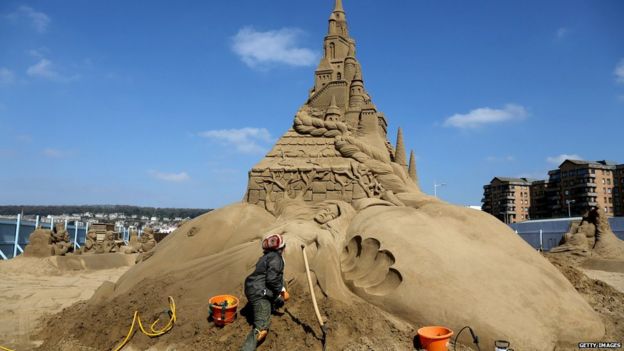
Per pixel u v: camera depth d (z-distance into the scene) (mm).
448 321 4586
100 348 4734
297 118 8711
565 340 4586
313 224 6145
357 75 10859
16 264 14047
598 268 14992
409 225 5629
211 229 6832
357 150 8016
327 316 4625
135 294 5590
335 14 12734
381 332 4516
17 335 5547
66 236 16562
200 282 5500
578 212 48250
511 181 55500
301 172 7758
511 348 4320
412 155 11312
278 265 4434
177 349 4453
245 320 4621
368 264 5355
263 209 7633
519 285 4953
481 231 5980
